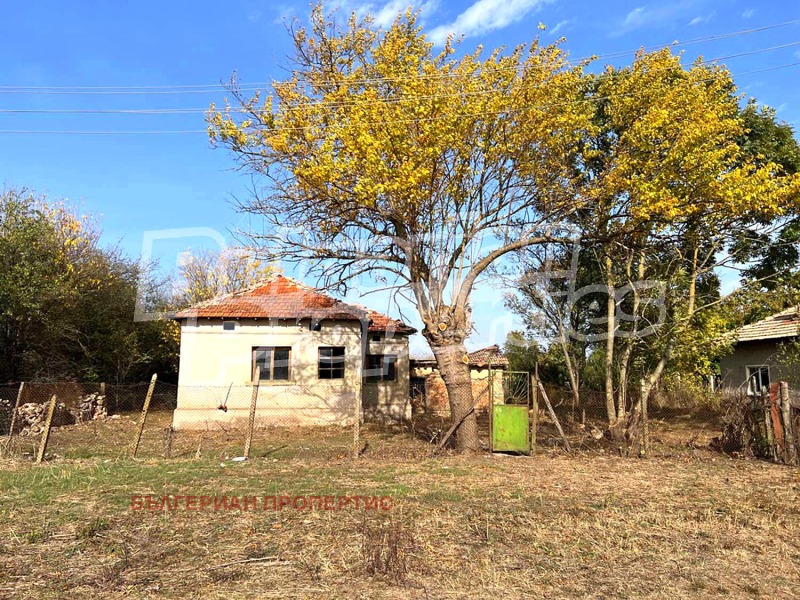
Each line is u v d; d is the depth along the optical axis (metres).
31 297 20.20
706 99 13.80
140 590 5.41
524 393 20.22
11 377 22.89
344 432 19.20
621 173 13.34
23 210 21.22
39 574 5.80
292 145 12.83
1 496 9.02
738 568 6.09
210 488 9.75
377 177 12.34
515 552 6.50
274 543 6.78
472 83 12.77
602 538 7.04
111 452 13.95
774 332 19.19
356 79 13.67
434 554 6.43
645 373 17.78
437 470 11.59
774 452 12.82
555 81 13.13
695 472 11.52
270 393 21.00
